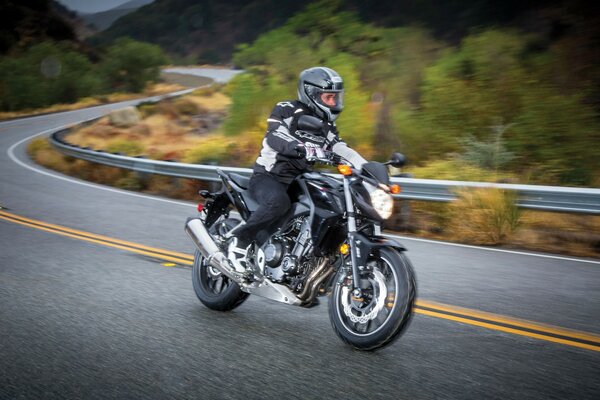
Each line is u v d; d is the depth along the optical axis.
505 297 6.25
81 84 56.78
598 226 9.88
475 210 9.59
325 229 4.78
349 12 18.95
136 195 14.02
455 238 9.73
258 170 5.30
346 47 18.59
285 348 4.74
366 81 18.05
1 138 32.00
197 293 5.83
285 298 4.99
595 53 14.99
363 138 16.28
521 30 16.78
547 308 5.89
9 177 16.92
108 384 4.02
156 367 4.31
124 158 16.52
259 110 19.22
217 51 170.62
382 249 4.62
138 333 5.01
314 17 18.94
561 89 14.95
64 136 30.61
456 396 3.91
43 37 81.56
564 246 9.11
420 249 8.68
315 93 5.07
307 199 4.99
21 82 53.22
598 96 14.76
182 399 3.82
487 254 8.41
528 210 9.81
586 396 3.94
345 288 4.80
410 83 17.47
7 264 7.28
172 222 10.45
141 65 61.25
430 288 6.57
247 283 5.31
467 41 15.93
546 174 13.02
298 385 4.05
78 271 7.02
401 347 4.80
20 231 9.35
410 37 18.09
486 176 11.95
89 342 4.77
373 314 4.56
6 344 4.70
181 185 14.66
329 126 5.23
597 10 15.38
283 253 5.08
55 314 5.44
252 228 5.18
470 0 28.02
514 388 4.05
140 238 9.02
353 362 4.47
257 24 171.75
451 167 13.11
